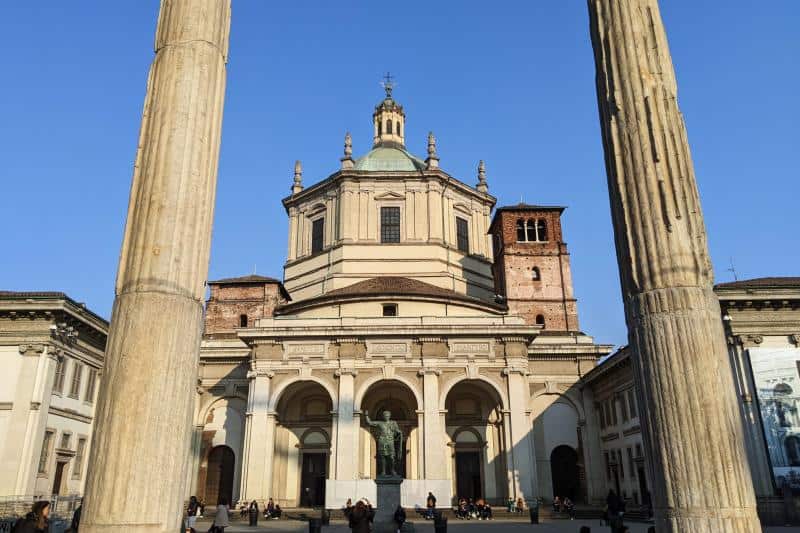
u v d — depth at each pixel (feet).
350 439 130.00
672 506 23.67
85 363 127.34
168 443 25.76
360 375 135.74
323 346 138.31
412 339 138.21
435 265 166.91
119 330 26.84
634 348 26.81
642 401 25.94
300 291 174.09
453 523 112.37
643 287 26.66
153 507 24.64
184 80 30.66
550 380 159.33
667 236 26.66
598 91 30.91
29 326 113.29
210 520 127.24
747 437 104.47
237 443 153.17
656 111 28.40
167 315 26.99
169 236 28.04
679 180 27.45
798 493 100.17
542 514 125.59
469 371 135.95
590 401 157.58
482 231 184.03
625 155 28.45
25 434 106.83
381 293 147.43
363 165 185.98
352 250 168.14
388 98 210.38
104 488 24.38
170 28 32.04
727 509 22.84
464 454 146.20
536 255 174.09
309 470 144.46
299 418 147.43
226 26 34.22
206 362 159.02
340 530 100.68
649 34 29.96
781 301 108.99
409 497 126.00
